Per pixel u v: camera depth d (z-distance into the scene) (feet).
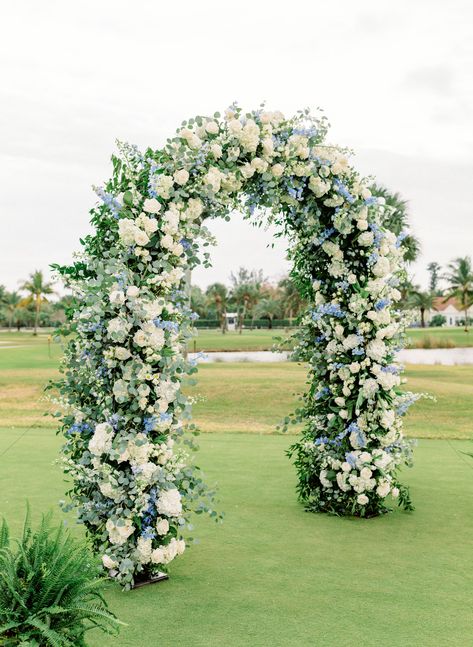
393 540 19.12
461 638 12.68
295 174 19.15
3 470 28.02
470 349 161.79
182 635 12.85
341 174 20.10
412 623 13.38
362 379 21.71
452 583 15.64
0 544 12.42
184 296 16.79
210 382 60.29
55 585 11.30
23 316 362.74
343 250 21.80
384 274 21.44
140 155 17.06
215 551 18.17
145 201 16.30
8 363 102.47
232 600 14.66
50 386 16.75
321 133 19.43
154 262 16.01
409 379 62.85
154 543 16.21
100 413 16.28
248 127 17.57
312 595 14.93
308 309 22.98
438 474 27.94
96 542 16.57
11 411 50.96
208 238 16.96
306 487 23.26
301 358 23.39
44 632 10.43
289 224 21.99
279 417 46.85
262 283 327.47
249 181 18.80
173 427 16.72
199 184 16.84
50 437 37.70
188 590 15.30
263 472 28.27
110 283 15.79
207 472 28.25
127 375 15.52
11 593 11.17
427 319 339.16
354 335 21.65
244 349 166.30
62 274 16.63
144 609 14.23
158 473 15.83
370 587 15.40
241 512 22.15
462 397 51.21
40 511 21.53
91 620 11.85
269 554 17.89
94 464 15.58
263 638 12.69
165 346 16.19
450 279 244.22
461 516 21.63
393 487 22.35
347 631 13.01
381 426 22.33
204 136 17.76
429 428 41.32
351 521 21.21
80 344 16.44
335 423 22.12
